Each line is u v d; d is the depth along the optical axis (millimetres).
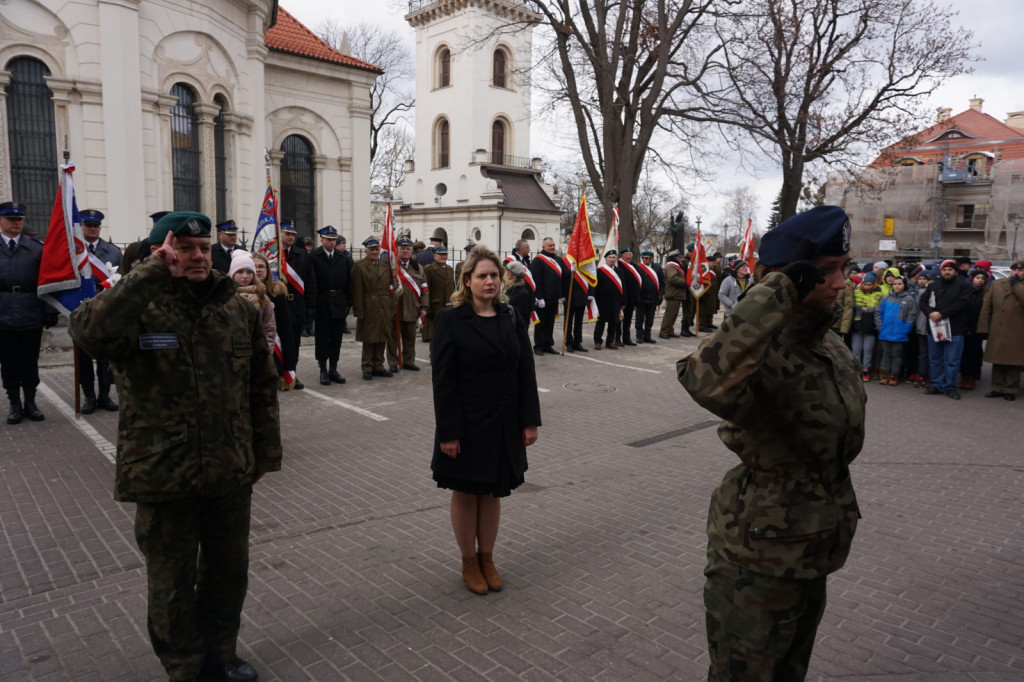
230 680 2965
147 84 14562
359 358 11969
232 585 2939
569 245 13062
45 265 6812
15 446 6379
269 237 8562
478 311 3736
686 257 18422
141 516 2711
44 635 3379
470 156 43125
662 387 10148
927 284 10477
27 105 13664
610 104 19625
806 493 2053
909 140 21953
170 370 2637
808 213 2068
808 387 1999
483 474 3656
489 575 3939
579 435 7430
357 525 4828
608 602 3803
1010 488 5977
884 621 3693
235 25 16906
